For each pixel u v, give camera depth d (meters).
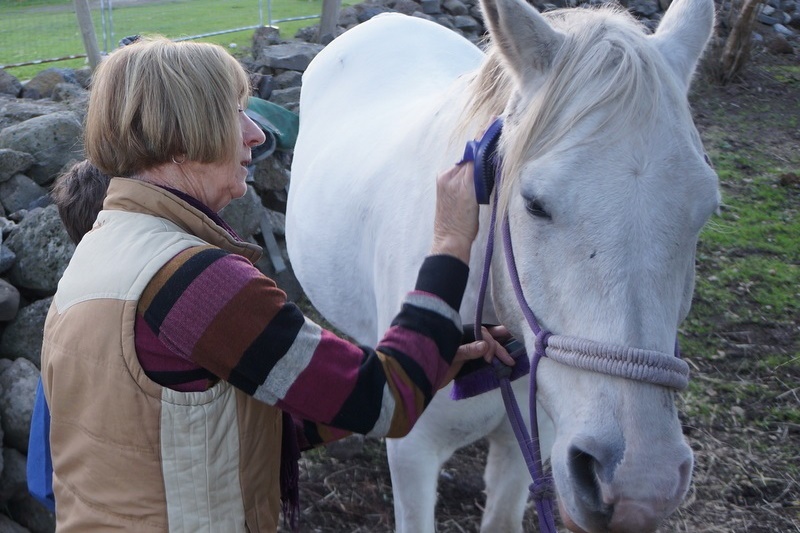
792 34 8.12
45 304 2.58
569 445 1.16
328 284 2.38
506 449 1.91
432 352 1.17
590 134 1.15
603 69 1.19
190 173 1.17
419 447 1.77
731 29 7.25
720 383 3.09
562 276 1.18
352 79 2.81
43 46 8.18
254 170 3.67
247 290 1.04
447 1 6.65
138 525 1.09
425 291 1.21
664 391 1.13
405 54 2.73
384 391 1.12
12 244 2.72
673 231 1.13
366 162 2.21
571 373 1.19
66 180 1.46
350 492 2.59
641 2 7.40
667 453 1.10
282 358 1.06
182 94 1.10
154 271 1.05
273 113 3.69
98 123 1.14
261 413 1.15
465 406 1.69
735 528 2.43
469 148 1.33
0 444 2.31
